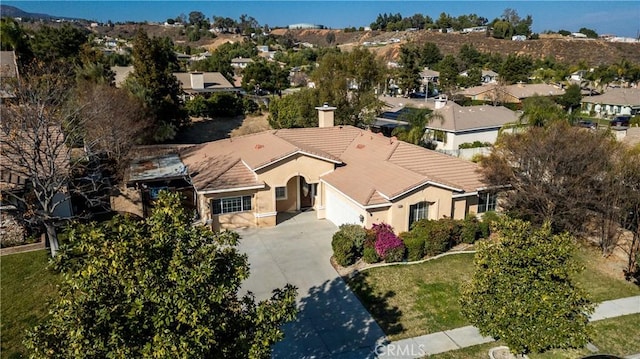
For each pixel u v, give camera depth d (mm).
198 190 23125
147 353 7277
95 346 7305
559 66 123312
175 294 7719
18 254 20703
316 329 15297
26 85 22000
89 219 24641
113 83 41312
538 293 11766
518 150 22984
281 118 45188
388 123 49781
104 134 26984
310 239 23312
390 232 20688
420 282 18562
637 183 20109
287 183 27078
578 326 11898
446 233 21203
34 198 21844
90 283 7816
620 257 21375
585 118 71312
